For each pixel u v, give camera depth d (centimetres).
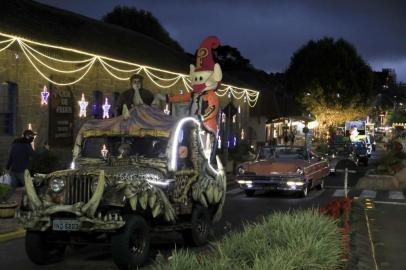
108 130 1038
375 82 7656
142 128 1022
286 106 5816
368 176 2373
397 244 1045
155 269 679
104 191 890
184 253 696
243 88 3984
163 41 5062
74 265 948
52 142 2092
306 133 4891
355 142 4575
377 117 10744
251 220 1452
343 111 6856
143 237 912
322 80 6862
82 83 2250
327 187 2427
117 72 2455
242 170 2020
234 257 718
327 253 742
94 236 929
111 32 2836
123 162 1009
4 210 1284
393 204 1767
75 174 909
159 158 1006
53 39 2059
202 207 1116
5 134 1917
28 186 909
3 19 1908
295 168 1977
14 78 1905
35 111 2009
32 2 2427
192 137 1098
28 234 928
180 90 2995
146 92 1223
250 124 4944
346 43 7031
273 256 662
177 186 1023
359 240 1017
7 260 981
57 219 883
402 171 2355
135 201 882
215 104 1656
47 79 2050
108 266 941
